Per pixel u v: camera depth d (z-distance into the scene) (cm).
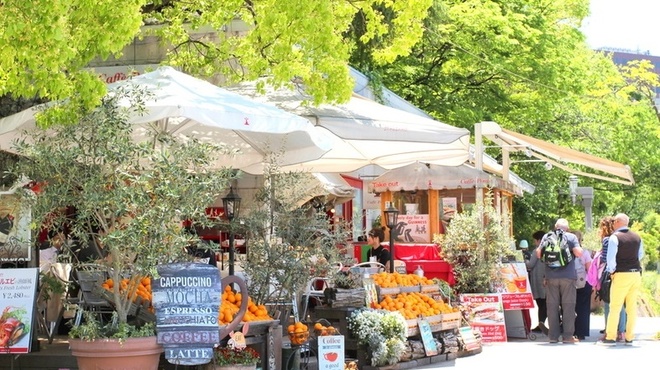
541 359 1614
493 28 3588
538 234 2083
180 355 1046
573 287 1875
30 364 1240
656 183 5450
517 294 1930
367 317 1423
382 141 1730
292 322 1545
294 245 1365
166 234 1028
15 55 1120
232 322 1117
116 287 1057
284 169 1770
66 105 1100
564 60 3775
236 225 1366
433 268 1964
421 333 1528
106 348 1019
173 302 1051
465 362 1570
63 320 1545
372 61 2853
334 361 1288
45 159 1022
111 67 1947
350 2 1803
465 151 1836
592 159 2144
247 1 1758
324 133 1396
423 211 2123
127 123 1064
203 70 1859
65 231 1279
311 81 1666
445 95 3609
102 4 1155
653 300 3272
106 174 1031
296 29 1609
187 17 1839
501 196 2411
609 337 1862
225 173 1070
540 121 3931
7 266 1350
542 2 4031
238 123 1179
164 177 1027
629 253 1847
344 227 1514
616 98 4794
